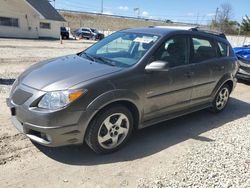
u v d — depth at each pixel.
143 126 4.34
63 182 3.30
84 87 3.52
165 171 3.65
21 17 31.39
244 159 4.03
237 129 5.21
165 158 3.99
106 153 3.96
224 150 4.27
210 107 5.85
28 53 14.63
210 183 3.42
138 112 4.12
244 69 9.01
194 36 5.14
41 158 3.75
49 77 3.71
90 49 5.05
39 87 3.56
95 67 4.02
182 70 4.70
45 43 23.84
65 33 37.16
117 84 3.77
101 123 3.72
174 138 4.65
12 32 30.88
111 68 4.00
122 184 3.34
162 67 4.05
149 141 4.47
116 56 4.46
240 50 9.45
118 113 3.88
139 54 4.30
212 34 5.70
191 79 4.88
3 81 7.56
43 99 3.45
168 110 4.66
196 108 5.32
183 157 4.03
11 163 3.59
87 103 3.51
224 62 5.65
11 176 3.34
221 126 5.32
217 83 5.58
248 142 4.61
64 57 4.74
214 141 4.61
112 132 3.91
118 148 4.07
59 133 3.44
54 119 3.38
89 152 3.99
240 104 6.96
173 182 3.40
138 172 3.61
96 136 3.72
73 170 3.55
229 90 6.12
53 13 36.44
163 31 4.79
